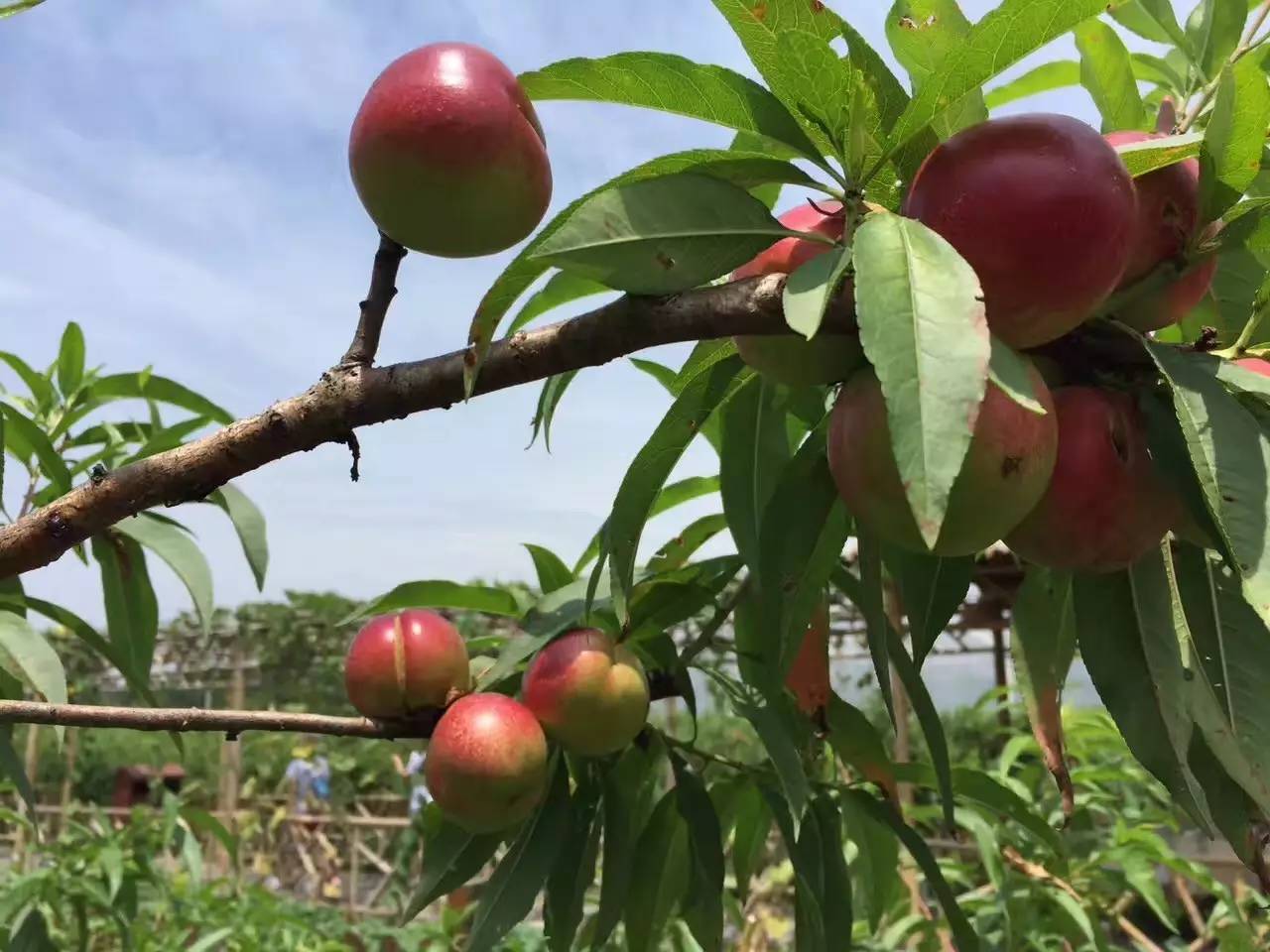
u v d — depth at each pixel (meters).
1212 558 0.30
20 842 1.44
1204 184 0.26
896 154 0.27
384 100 0.27
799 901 0.45
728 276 0.31
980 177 0.23
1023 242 0.23
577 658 0.40
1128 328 0.26
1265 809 0.28
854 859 0.65
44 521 0.26
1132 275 0.27
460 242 0.28
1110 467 0.26
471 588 0.49
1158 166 0.27
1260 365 0.27
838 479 0.26
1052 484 0.26
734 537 0.39
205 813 0.86
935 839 1.17
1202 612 0.30
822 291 0.22
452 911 1.10
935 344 0.20
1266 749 0.28
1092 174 0.23
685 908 0.46
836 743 0.46
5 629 0.46
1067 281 0.23
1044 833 0.50
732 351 0.33
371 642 0.41
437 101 0.26
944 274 0.21
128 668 0.56
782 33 0.26
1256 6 0.47
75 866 0.88
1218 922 0.78
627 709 0.40
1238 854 0.31
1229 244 0.27
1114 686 0.30
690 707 0.44
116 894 0.84
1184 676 0.29
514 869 0.42
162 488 0.26
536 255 0.24
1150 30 0.55
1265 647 0.29
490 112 0.27
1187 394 0.24
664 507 0.54
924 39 0.36
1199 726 0.29
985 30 0.24
